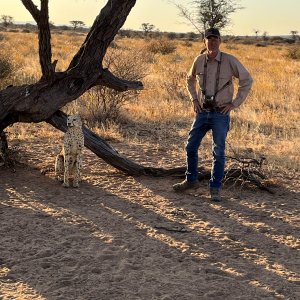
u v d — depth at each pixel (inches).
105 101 458.3
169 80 700.0
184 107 530.6
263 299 157.9
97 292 157.5
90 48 261.0
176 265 178.7
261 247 197.9
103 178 279.9
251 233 211.8
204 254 189.0
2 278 163.9
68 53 1154.7
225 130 242.8
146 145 368.8
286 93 672.4
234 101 237.6
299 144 381.7
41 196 245.6
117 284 163.2
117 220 218.8
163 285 163.6
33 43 1510.8
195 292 160.1
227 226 218.2
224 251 192.4
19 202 236.5
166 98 587.2
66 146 254.1
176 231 209.3
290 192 269.7
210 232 210.5
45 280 163.8
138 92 556.1
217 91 238.4
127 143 373.1
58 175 269.1
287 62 1419.8
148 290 159.9
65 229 206.1
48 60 256.8
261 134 420.5
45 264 174.2
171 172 284.2
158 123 454.9
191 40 2913.4
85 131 277.3
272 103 580.7
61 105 266.4
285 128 455.5
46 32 250.4
